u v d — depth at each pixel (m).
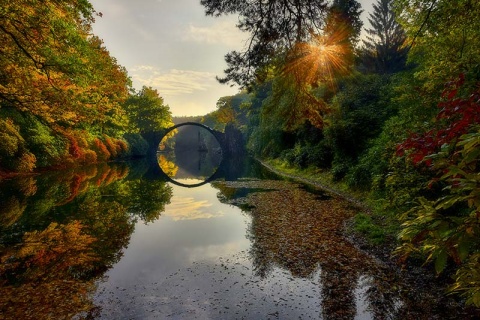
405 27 10.52
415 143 2.66
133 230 11.64
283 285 7.02
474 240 2.03
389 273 7.37
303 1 7.75
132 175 32.06
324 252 8.98
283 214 13.86
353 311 5.87
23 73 13.34
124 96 38.59
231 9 8.15
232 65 8.83
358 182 16.73
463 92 5.43
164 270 7.91
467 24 7.59
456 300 5.91
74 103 15.19
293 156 31.03
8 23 11.77
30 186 19.66
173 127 71.69
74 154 32.41
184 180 31.73
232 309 6.00
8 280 7.17
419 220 2.30
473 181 2.04
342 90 23.58
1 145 21.69
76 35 14.16
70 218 12.87
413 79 10.53
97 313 5.79
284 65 8.90
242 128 78.00
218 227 12.22
